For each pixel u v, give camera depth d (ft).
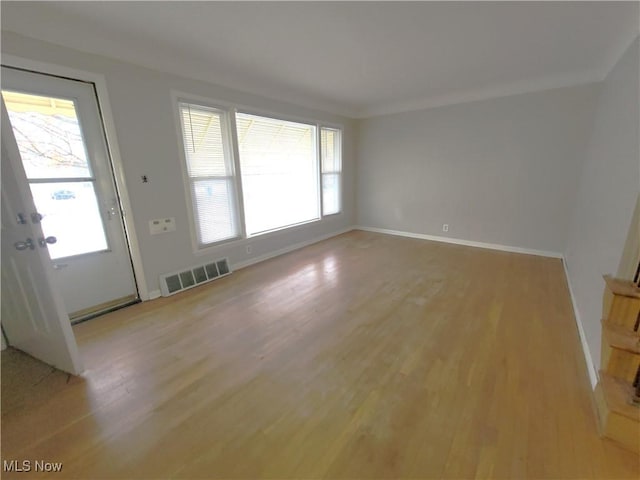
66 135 7.23
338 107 15.84
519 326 7.38
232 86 10.62
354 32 7.28
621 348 4.54
